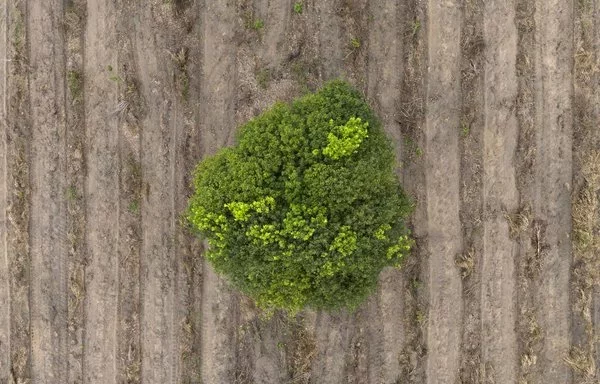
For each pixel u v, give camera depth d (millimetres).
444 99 8945
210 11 9000
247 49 9016
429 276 9102
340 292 7512
